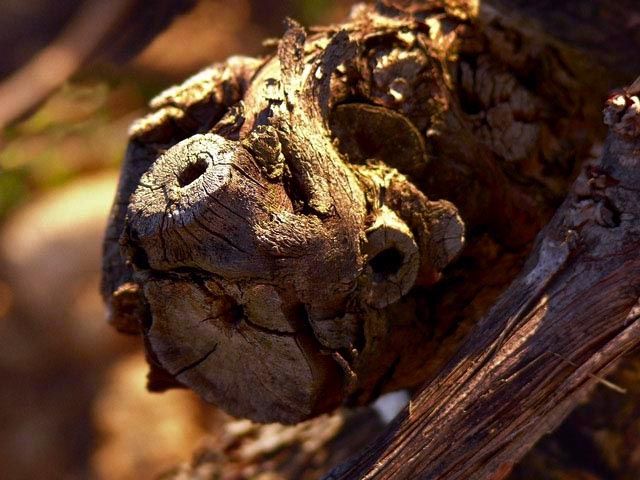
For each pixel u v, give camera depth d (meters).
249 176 0.32
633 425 0.41
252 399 0.35
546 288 0.33
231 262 0.32
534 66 0.37
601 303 0.32
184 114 0.35
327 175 0.32
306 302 0.33
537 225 0.37
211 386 0.35
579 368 0.33
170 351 0.34
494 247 0.36
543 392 0.33
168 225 0.32
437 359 0.37
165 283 0.33
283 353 0.33
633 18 0.38
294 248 0.32
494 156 0.36
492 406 0.33
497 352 0.33
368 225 0.33
